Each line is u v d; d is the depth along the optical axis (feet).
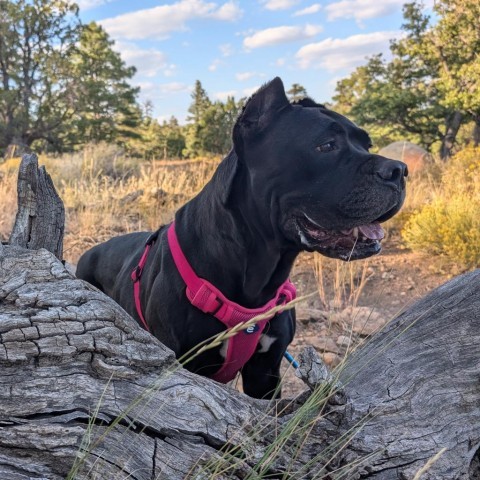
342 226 2.58
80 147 40.70
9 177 11.32
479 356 2.20
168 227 3.29
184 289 2.80
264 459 1.74
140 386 1.78
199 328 2.79
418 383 2.11
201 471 1.63
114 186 10.73
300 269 6.72
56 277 1.86
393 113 27.96
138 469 1.63
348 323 4.96
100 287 4.21
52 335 1.70
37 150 42.39
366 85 31.37
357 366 2.19
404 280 6.34
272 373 3.11
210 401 1.84
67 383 1.68
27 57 40.29
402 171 2.55
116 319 1.82
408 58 27.96
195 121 51.13
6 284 1.79
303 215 2.66
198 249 2.84
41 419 1.61
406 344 2.25
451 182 9.39
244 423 1.82
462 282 2.41
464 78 22.21
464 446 2.02
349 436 1.87
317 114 2.73
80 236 7.68
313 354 1.92
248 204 2.78
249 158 2.77
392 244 7.63
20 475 1.53
